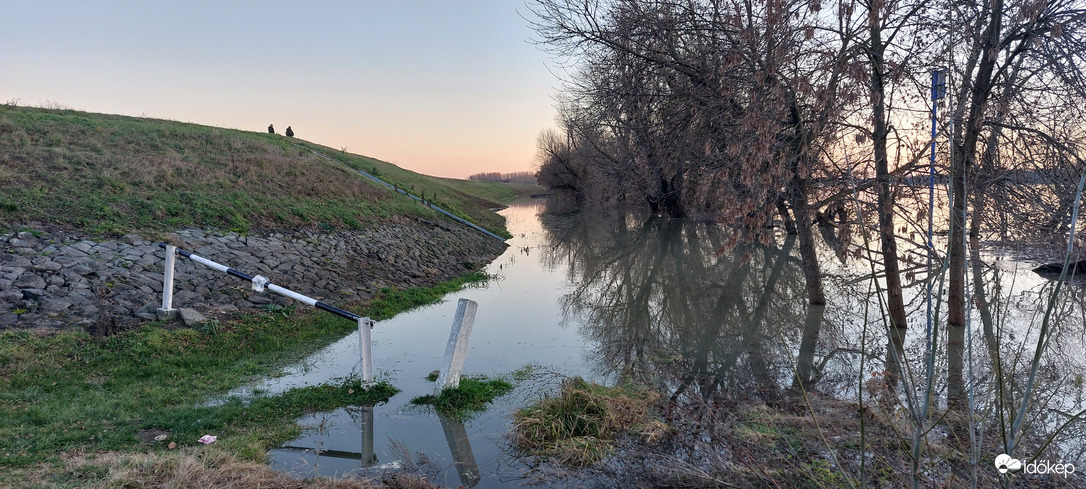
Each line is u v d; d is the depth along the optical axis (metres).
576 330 10.68
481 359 8.70
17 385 6.53
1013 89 8.05
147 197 14.90
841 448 5.14
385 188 29.05
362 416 6.40
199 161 20.41
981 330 9.71
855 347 9.29
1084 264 13.38
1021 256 13.51
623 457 5.27
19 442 5.09
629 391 6.68
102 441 5.31
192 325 9.06
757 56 8.95
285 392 6.96
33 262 9.86
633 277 17.38
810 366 8.36
